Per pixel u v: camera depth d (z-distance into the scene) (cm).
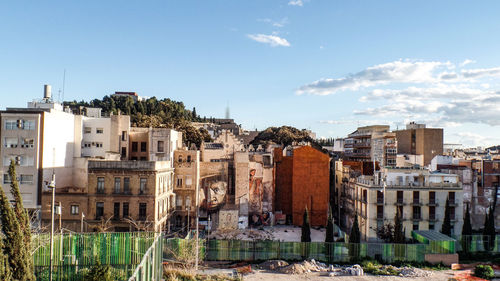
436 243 4819
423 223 5603
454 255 4809
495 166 6675
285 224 7275
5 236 2689
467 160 7438
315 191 7175
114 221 5047
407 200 5619
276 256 4928
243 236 6131
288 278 4247
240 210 6762
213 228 6562
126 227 5050
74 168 6322
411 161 9650
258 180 7119
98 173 5091
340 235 6081
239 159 6838
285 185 7412
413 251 4844
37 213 5181
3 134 5353
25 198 5262
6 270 2533
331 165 8206
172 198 6194
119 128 6812
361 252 4903
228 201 6881
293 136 14550
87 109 7575
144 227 4850
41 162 5359
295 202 7181
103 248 4028
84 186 6253
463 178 6631
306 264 4578
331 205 8019
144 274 2589
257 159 7262
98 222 5025
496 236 5434
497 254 5297
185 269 4222
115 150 6750
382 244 4884
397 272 4441
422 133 10088
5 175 5331
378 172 6028
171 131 6694
